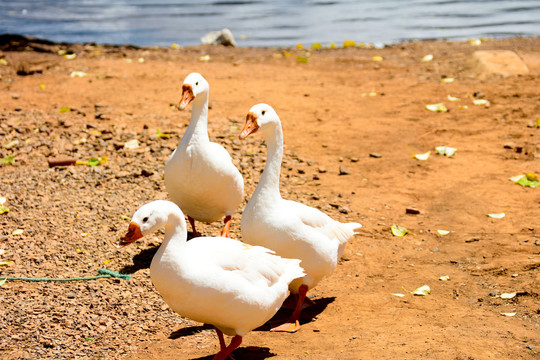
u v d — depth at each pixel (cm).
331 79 1686
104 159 1040
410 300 666
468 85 1560
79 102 1411
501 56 1717
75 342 576
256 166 1044
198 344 584
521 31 2350
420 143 1190
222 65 1847
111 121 1270
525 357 531
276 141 638
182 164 740
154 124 1255
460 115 1337
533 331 584
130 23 2805
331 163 1099
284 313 662
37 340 573
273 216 626
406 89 1560
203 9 3173
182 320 629
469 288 691
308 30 2558
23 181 954
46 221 823
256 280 539
